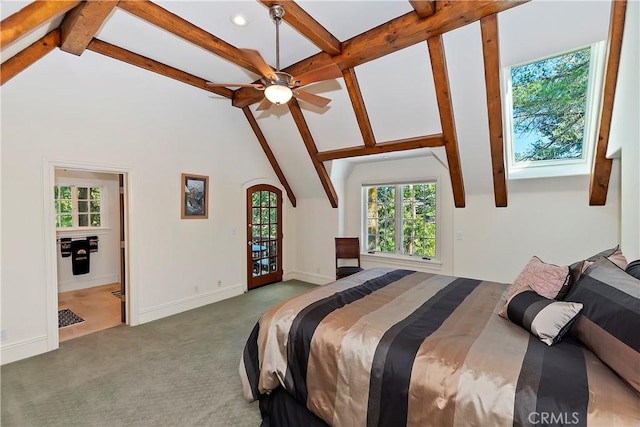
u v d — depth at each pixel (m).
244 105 4.70
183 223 4.31
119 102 3.56
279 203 5.95
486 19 2.56
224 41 3.14
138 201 3.80
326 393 1.72
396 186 5.24
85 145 3.32
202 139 4.52
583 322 1.43
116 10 2.70
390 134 4.12
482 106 3.30
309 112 4.40
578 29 2.56
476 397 1.24
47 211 3.07
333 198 5.48
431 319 1.88
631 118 2.35
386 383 1.50
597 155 3.20
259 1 2.43
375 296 2.35
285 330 1.99
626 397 1.09
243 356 2.27
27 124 2.94
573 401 1.11
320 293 2.42
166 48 3.38
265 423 1.99
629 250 2.43
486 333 1.65
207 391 2.38
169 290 4.14
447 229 4.65
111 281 5.71
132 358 2.90
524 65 3.31
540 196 3.85
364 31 3.02
